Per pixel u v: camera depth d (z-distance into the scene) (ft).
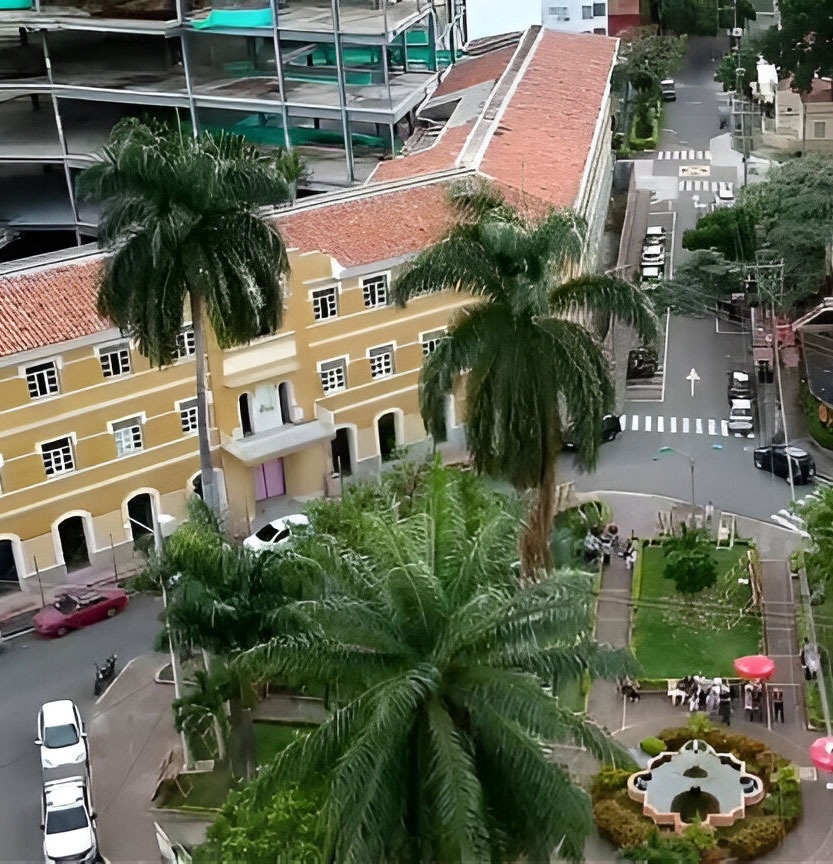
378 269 231.71
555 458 165.68
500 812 108.68
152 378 216.33
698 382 281.13
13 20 341.62
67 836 161.27
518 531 127.65
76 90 346.95
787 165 316.19
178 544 155.43
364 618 110.52
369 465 242.58
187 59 342.85
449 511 121.70
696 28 538.88
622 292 164.55
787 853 156.97
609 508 233.35
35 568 214.28
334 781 102.68
